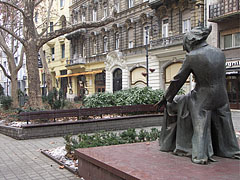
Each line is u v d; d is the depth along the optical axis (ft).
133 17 87.56
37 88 47.47
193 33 13.82
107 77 100.12
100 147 16.69
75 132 32.01
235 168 11.90
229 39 62.03
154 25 79.05
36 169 18.15
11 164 19.56
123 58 90.58
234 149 13.57
